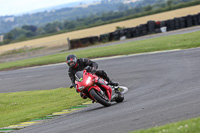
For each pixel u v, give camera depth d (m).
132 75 49.19
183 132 14.64
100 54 86.12
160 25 132.62
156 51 71.31
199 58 51.06
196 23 130.25
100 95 28.86
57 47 158.38
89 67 28.55
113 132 18.61
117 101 31.17
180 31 117.12
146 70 50.91
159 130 15.91
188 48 66.06
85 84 27.95
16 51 176.62
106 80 30.36
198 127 14.93
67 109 34.12
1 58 160.75
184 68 45.25
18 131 27.12
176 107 22.36
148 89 35.78
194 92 27.67
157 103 25.69
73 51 121.44
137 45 89.62
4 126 31.30
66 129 22.88
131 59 67.00
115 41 133.75
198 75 37.72
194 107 21.14
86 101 37.12
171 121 18.64
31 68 92.38
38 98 45.16
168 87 34.16
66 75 63.94
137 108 25.16
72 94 43.62
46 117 31.73
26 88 57.84
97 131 19.80
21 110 39.16
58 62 93.31
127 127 19.17
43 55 139.50
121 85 43.34
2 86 67.06
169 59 56.62
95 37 140.12
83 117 26.55
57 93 46.31
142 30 134.00
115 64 64.69
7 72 94.19
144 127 18.41
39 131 24.73
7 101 46.97
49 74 71.00
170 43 78.81
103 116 24.73
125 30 137.00
